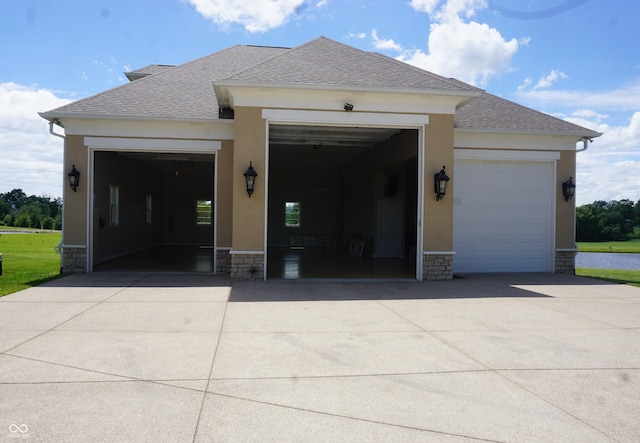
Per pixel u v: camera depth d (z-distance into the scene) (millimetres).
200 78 14055
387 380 4316
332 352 5152
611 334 6016
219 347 5281
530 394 4020
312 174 24297
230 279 10500
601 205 47406
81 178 11273
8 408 3607
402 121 10539
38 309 7211
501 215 12688
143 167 19109
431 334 5957
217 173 11633
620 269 16172
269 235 24016
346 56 11680
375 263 14734
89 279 10391
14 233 32094
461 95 10367
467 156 12359
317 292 9039
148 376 4336
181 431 3291
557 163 12727
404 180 17016
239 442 3158
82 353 4984
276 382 4238
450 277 10852
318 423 3451
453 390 4094
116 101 11914
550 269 12734
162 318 6691
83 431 3260
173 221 23875
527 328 6305
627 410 3719
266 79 10016
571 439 3242
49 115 10898
